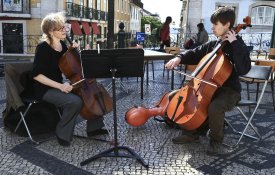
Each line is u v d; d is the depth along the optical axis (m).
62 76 4.28
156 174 3.15
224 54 3.48
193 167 3.31
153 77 7.92
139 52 3.17
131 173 3.16
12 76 3.93
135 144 3.85
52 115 4.08
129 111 4.21
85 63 3.13
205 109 3.39
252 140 4.03
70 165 3.30
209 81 3.40
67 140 3.66
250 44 14.40
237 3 16.81
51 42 3.72
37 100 3.73
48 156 3.49
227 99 3.43
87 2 22.73
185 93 3.54
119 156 3.39
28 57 13.84
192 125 3.41
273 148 3.82
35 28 16.83
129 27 39.19
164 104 4.33
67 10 18.30
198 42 10.29
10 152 3.57
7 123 4.10
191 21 16.78
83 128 4.36
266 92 6.75
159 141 3.95
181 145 3.84
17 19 16.61
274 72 5.50
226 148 3.76
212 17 3.50
